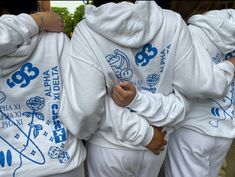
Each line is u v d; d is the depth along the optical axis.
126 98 1.45
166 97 1.55
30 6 1.60
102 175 1.61
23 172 1.41
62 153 1.47
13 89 1.42
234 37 1.66
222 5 2.21
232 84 1.78
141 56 1.45
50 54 1.44
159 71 1.49
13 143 1.43
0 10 1.54
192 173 1.74
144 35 1.39
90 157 1.63
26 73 1.42
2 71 1.38
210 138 1.71
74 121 1.44
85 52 1.39
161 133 1.56
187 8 1.84
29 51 1.38
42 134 1.46
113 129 1.50
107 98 1.49
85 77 1.39
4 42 1.28
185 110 1.58
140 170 1.61
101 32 1.36
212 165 1.82
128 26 1.35
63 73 1.48
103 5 1.35
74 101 1.42
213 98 1.62
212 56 1.69
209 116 1.71
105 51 1.39
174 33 1.46
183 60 1.48
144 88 1.52
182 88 1.54
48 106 1.47
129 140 1.50
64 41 1.49
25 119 1.45
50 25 1.45
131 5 1.36
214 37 1.66
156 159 1.59
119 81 1.47
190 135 1.72
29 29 1.36
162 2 1.76
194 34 1.67
